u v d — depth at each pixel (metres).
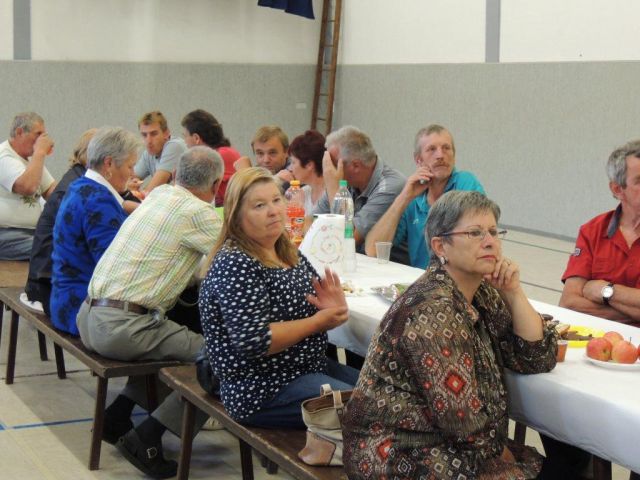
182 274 3.32
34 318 3.88
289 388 2.51
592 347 2.26
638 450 1.90
